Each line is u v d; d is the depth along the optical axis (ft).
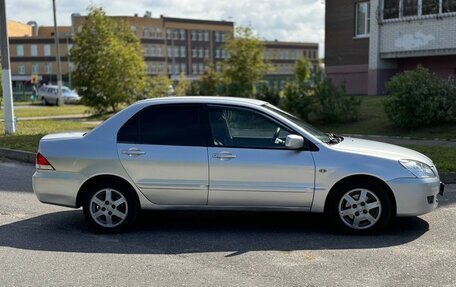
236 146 20.34
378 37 76.13
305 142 20.16
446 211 23.89
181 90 99.45
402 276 15.93
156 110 21.09
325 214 20.75
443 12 68.28
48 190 21.07
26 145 43.88
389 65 77.77
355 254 18.03
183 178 20.42
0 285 15.53
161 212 24.17
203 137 20.59
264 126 20.52
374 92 77.41
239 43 104.17
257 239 19.98
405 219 22.50
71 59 88.94
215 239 20.06
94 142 20.97
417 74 51.29
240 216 23.44
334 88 59.11
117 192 20.88
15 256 18.19
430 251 18.29
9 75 52.90
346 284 15.33
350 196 20.13
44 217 23.56
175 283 15.55
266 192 20.11
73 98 143.02
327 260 17.44
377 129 52.80
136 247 19.15
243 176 20.12
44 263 17.44
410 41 72.38
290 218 22.98
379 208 20.02
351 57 85.76
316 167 19.89
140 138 20.88
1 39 51.80
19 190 29.35
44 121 71.46
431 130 49.32
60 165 20.97
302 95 59.72
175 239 20.11
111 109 89.81
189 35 323.16
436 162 33.35
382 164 19.83
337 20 87.30
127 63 86.74
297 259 17.60
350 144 21.15
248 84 85.15
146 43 305.32
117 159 20.63
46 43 296.30
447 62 71.61
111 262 17.48
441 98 49.03
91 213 20.98
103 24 87.51
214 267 16.90
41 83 288.92
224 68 105.40
